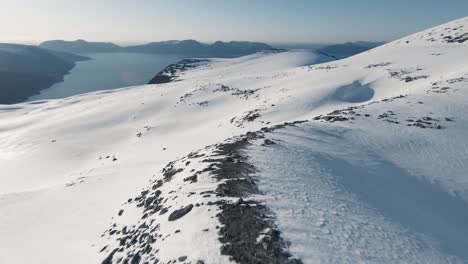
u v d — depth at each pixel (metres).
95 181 27.39
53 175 46.84
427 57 70.94
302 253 9.75
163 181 19.64
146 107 77.44
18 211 24.06
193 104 73.50
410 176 21.47
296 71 97.38
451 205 19.03
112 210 19.38
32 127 78.19
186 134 52.59
